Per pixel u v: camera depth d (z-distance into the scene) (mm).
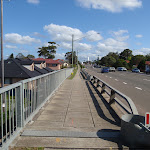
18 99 3885
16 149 3264
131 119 3934
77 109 6250
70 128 4305
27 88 4379
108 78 25891
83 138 3719
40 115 5426
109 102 6859
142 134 3322
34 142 3496
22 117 4027
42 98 6152
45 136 3770
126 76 30781
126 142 3545
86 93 9797
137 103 8391
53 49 102562
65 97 8461
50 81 7984
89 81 17188
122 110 6645
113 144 3473
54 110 6039
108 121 4953
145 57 83812
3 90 2961
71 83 14977
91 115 5539
